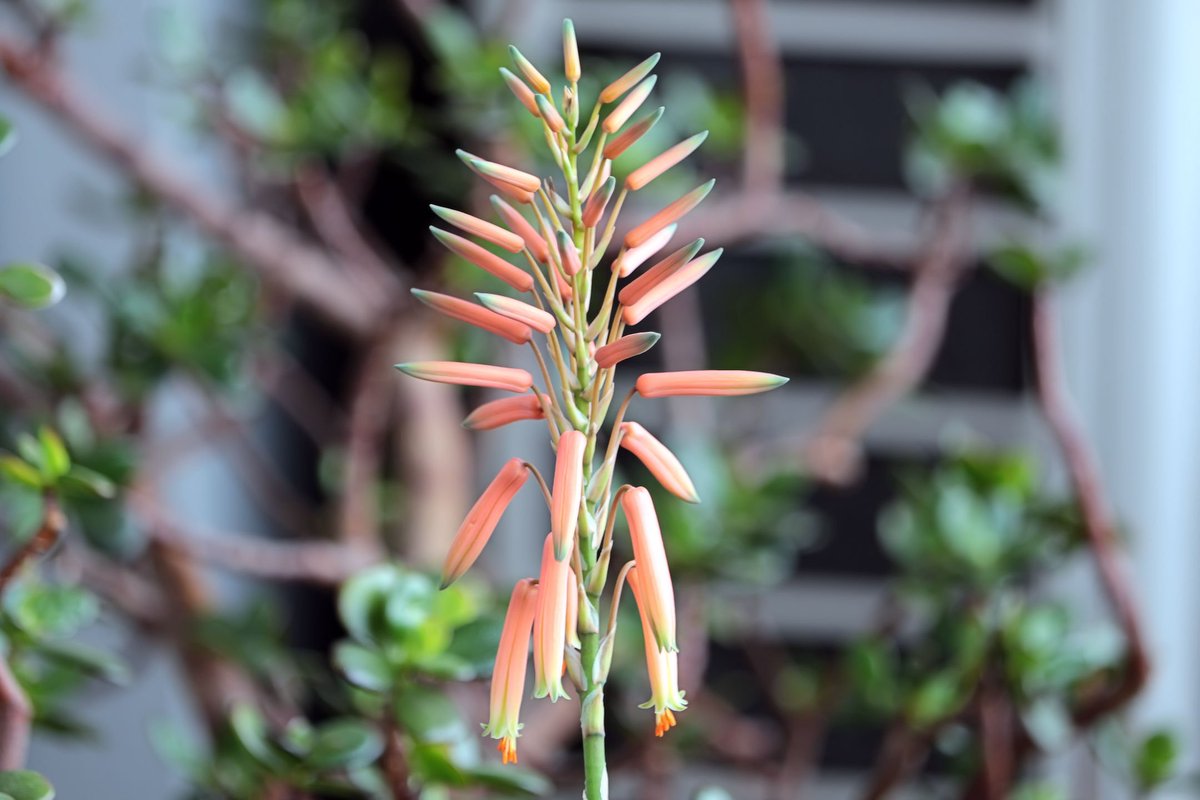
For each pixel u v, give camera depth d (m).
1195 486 1.73
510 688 0.72
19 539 0.96
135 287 1.22
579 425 0.72
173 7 1.42
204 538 1.14
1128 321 1.73
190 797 0.93
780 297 1.62
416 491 1.43
